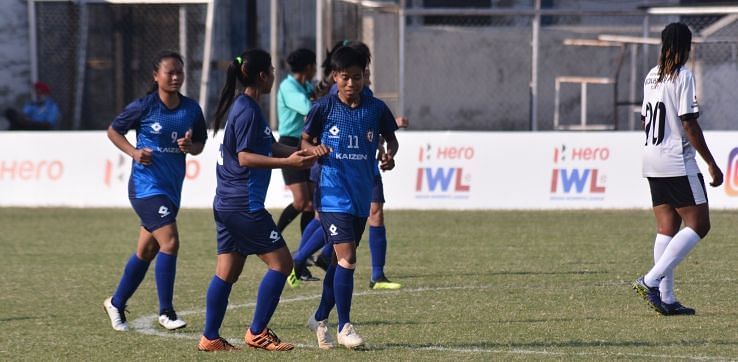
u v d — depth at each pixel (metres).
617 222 53.53
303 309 31.83
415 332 27.80
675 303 29.98
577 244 46.09
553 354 24.66
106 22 81.38
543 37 82.62
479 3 81.75
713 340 26.12
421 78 82.81
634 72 79.25
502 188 59.72
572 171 59.41
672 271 29.94
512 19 82.88
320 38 70.00
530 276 37.62
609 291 34.19
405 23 77.50
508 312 30.59
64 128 81.25
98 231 52.84
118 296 28.84
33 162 63.66
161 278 28.39
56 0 79.75
